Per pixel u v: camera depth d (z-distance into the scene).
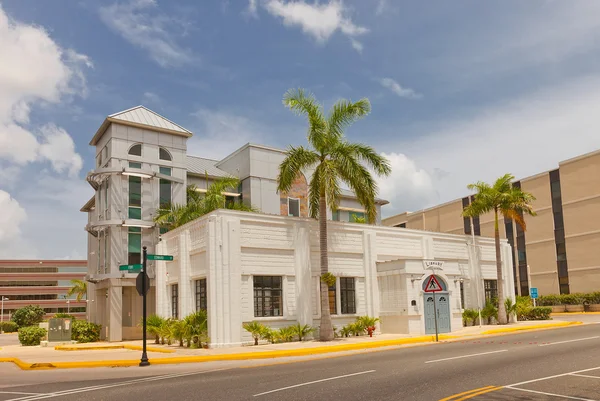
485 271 32.66
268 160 39.59
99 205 33.88
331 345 20.59
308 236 24.84
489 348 17.59
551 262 54.84
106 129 33.62
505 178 32.31
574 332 23.36
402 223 76.75
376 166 23.56
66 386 12.43
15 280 93.75
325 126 23.16
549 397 9.00
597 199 50.72
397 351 18.28
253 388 10.87
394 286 26.12
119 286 31.17
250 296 22.73
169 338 24.33
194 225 24.95
